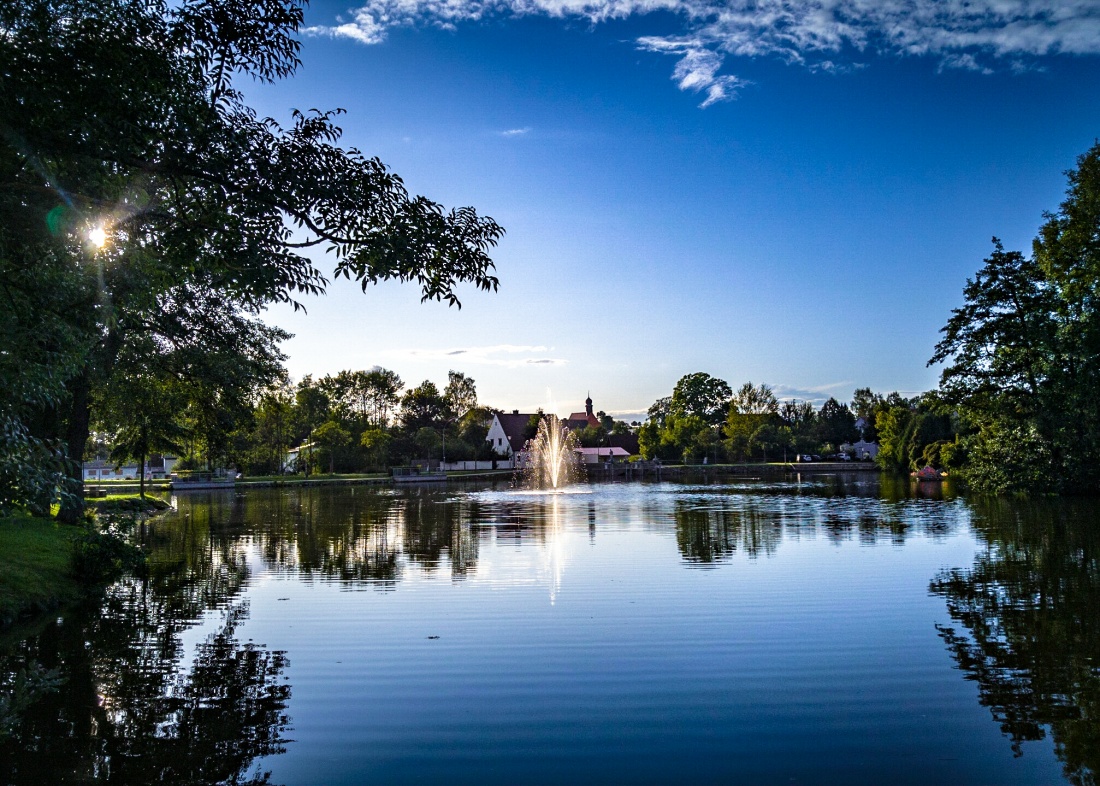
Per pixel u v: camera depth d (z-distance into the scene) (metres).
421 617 10.23
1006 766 5.57
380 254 6.50
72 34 6.42
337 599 11.55
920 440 62.56
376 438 78.56
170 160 6.38
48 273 7.32
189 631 9.73
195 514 29.47
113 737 6.24
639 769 5.59
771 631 9.32
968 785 5.28
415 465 77.00
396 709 6.82
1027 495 31.72
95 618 10.66
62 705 7.01
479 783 5.38
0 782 5.41
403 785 5.36
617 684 7.43
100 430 24.34
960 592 11.59
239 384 20.94
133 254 7.88
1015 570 13.52
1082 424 30.12
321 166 6.52
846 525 21.55
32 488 6.03
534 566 14.48
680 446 88.69
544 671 7.82
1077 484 30.45
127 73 6.39
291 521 25.64
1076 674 7.58
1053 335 30.86
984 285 32.59
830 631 9.31
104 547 13.88
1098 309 29.25
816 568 13.92
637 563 14.68
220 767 5.67
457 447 83.81
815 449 94.56
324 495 43.38
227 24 6.47
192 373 20.44
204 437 23.84
